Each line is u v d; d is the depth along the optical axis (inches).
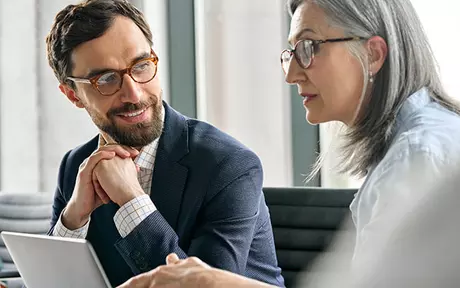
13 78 168.7
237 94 156.1
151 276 34.3
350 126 53.4
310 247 89.7
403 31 51.2
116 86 72.3
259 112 153.2
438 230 17.3
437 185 18.0
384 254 18.6
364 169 53.4
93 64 72.2
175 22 161.5
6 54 168.4
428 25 120.9
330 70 52.3
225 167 73.4
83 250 54.6
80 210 72.4
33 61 166.9
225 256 69.6
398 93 51.2
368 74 51.6
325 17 52.0
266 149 152.0
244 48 154.6
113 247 75.0
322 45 52.3
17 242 61.0
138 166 74.1
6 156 170.2
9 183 170.2
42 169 168.2
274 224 92.1
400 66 51.1
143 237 66.5
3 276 87.4
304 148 146.3
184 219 73.0
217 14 157.2
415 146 44.0
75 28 72.7
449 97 52.1
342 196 88.8
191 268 33.1
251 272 76.2
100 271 54.9
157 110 73.8
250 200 73.2
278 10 150.2
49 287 60.8
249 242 72.5
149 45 74.1
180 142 75.8
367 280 18.9
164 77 161.5
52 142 167.3
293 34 54.2
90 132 164.2
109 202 74.8
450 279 16.9
